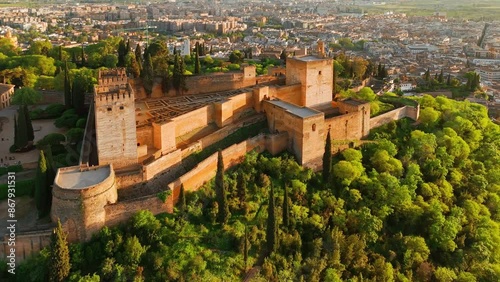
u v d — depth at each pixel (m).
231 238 88.06
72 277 75.75
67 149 109.19
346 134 122.19
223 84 136.38
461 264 100.62
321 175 109.12
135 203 84.56
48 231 78.94
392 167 114.12
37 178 85.19
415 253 97.88
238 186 96.38
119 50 178.38
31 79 161.00
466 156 130.00
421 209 105.69
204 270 81.19
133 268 79.00
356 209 104.06
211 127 114.00
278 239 89.75
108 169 87.88
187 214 88.56
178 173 98.06
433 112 137.62
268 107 118.19
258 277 83.19
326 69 129.00
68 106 136.12
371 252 97.44
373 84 197.12
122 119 91.69
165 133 100.06
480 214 113.31
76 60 198.88
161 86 128.88
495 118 187.00
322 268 89.44
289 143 111.62
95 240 81.25
